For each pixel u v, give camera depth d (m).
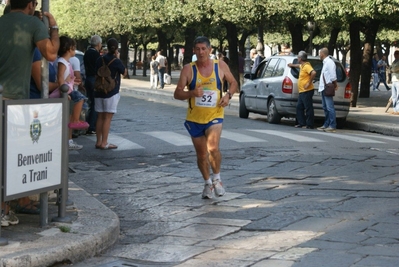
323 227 8.41
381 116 24.70
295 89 21.38
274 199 10.22
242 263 6.91
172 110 27.19
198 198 10.44
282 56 22.53
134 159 14.32
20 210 8.40
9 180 6.97
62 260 6.91
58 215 7.97
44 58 7.98
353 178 11.88
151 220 9.12
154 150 15.38
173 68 86.50
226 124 21.78
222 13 32.97
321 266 6.71
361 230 8.22
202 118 10.04
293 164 13.45
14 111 6.97
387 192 10.60
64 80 11.79
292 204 9.81
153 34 60.91
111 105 15.38
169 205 10.03
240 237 8.05
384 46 77.50
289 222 8.72
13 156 6.99
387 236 7.91
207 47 9.80
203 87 9.91
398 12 25.97
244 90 24.27
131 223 9.00
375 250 7.29
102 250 7.51
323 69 20.55
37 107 7.28
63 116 7.72
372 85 49.03
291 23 34.19
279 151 15.11
